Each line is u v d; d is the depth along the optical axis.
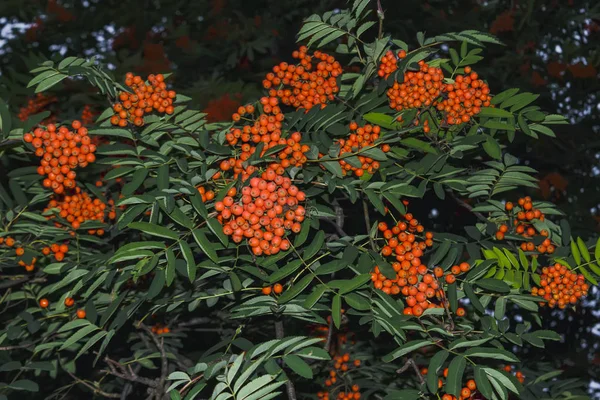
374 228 1.12
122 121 1.16
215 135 1.19
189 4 2.52
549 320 2.16
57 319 1.36
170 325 1.52
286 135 1.12
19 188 1.28
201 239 1.03
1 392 1.20
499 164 1.22
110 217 1.34
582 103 2.27
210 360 1.10
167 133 1.19
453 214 1.92
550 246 1.23
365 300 1.01
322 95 1.24
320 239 1.04
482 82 1.17
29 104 1.87
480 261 1.11
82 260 1.22
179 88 2.22
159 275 1.04
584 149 2.13
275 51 2.43
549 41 2.33
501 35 2.21
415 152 1.23
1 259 1.30
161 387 1.31
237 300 1.26
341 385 1.61
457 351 1.03
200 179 1.07
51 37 2.47
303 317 1.09
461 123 1.17
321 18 1.22
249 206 1.01
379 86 1.17
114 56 2.20
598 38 2.35
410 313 1.07
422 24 2.12
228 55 2.37
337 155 1.09
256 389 0.93
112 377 1.80
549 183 2.09
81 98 1.83
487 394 0.98
